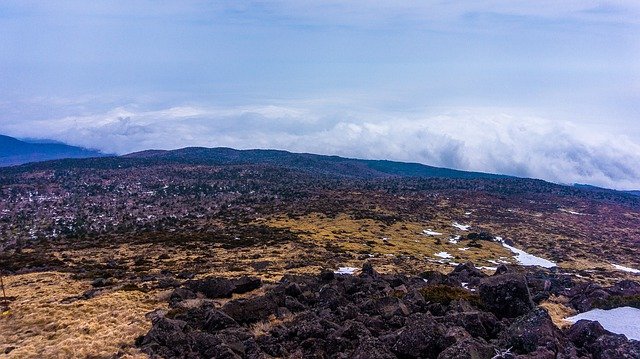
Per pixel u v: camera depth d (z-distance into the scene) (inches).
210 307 1486.2
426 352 1015.6
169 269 2834.6
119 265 3152.1
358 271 2657.5
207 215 7839.6
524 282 1332.4
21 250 4872.0
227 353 1079.6
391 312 1288.1
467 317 1155.9
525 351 1023.6
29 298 1953.7
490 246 5674.2
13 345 1342.3
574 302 1667.1
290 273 2522.1
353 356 1012.5
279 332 1232.2
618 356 1003.9
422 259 4099.4
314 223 6264.8
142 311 1576.0
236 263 3016.7
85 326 1422.2
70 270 2967.5
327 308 1423.5
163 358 1137.4
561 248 5989.2
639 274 4411.9
